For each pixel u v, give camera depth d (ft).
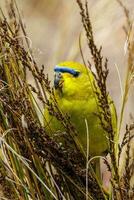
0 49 33.58
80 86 37.88
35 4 62.80
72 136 34.22
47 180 33.83
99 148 37.93
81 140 37.91
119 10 50.21
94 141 37.70
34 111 34.14
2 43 33.58
